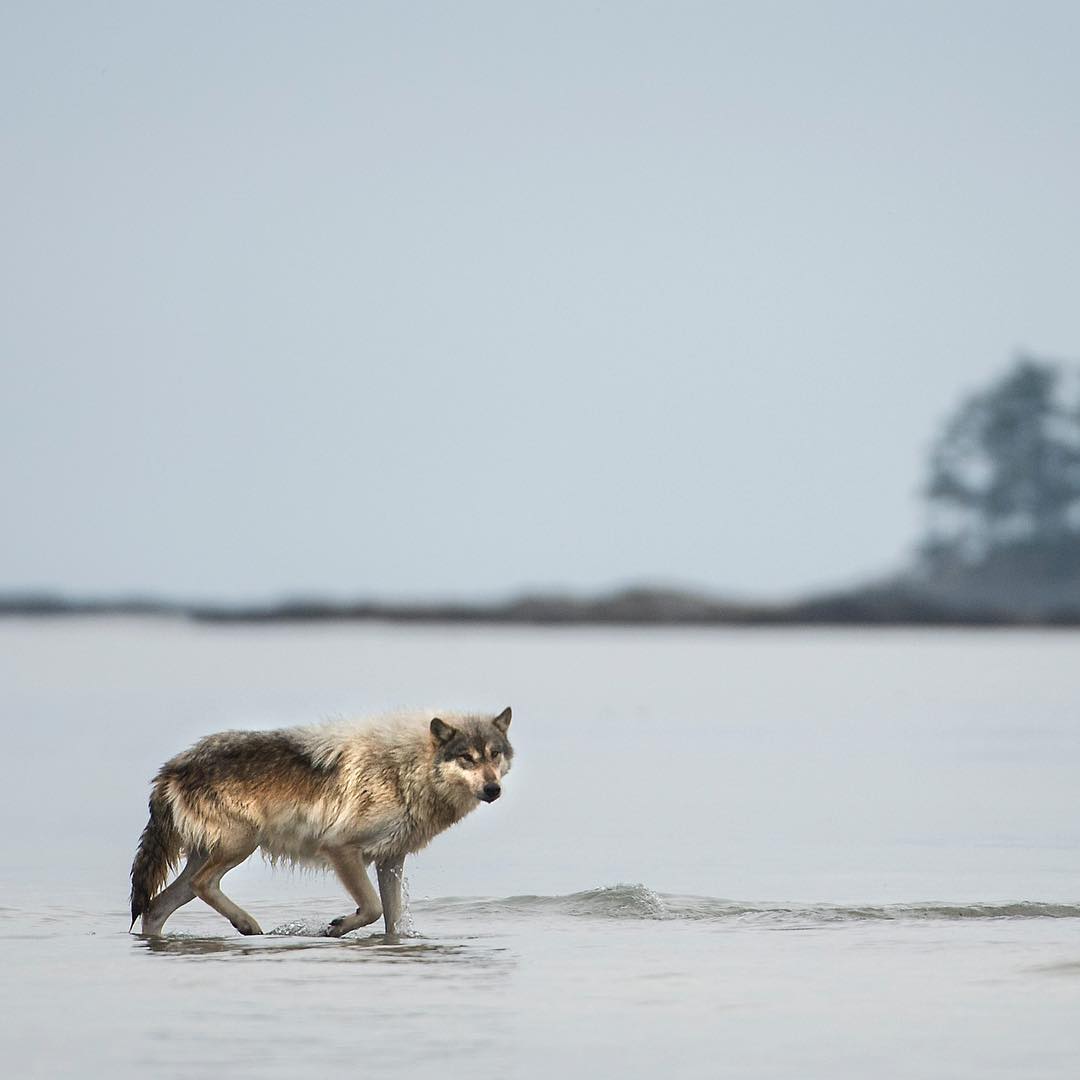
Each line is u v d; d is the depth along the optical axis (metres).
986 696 162.00
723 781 85.06
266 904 50.22
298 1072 29.39
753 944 41.94
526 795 78.94
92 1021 33.19
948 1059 30.36
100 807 72.50
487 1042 31.55
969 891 50.75
